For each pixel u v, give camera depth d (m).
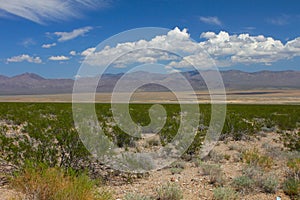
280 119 23.33
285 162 9.98
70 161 7.89
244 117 24.52
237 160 10.54
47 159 7.66
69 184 5.34
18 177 5.65
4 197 6.09
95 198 5.44
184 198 6.77
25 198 5.46
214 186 7.57
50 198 5.22
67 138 7.93
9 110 26.53
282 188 7.37
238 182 7.43
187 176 8.55
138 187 7.53
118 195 6.89
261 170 8.70
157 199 6.64
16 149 7.58
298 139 14.66
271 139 16.38
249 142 15.04
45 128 10.52
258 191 7.14
